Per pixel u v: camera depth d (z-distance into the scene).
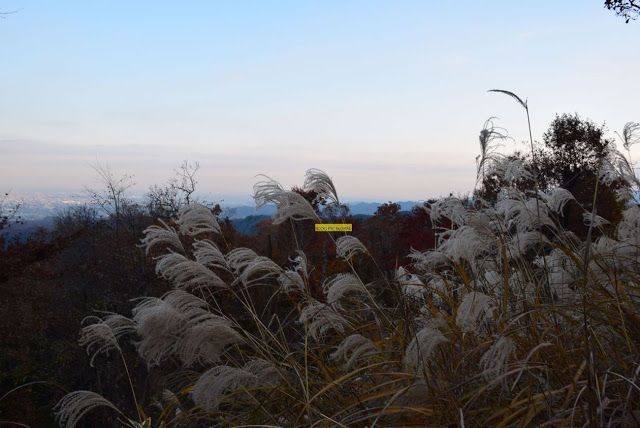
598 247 4.93
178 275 4.59
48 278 26.69
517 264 5.01
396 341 4.65
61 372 22.97
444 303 5.28
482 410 3.51
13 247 25.61
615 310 3.94
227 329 4.22
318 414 3.91
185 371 4.67
